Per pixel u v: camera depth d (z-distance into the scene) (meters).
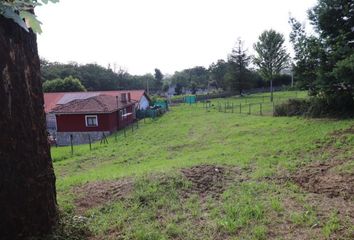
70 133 30.50
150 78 88.25
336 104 18.20
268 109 31.53
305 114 20.17
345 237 4.64
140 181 7.47
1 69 3.59
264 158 10.48
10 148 3.76
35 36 4.21
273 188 7.09
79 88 56.12
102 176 9.91
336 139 11.98
